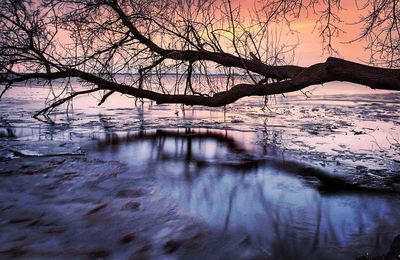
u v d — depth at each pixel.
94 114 18.94
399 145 10.60
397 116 18.55
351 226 4.83
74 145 10.41
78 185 6.55
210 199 5.91
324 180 7.07
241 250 4.10
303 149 10.14
